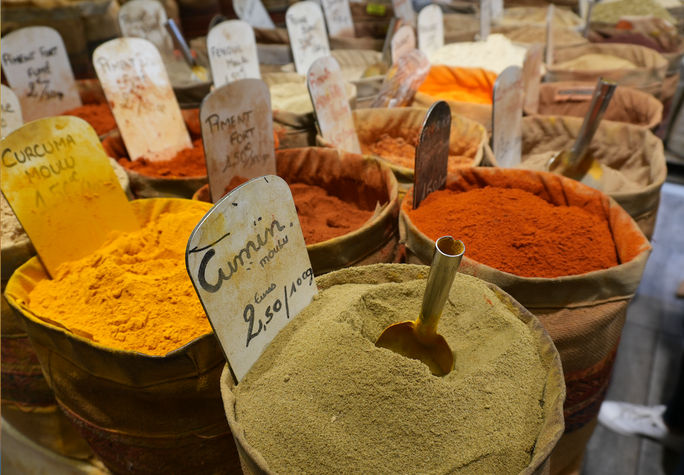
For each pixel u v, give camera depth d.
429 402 0.61
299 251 0.73
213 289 0.59
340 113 1.45
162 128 1.48
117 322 0.80
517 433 0.61
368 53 2.43
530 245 0.98
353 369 0.64
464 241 0.99
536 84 1.77
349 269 0.82
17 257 0.93
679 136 2.38
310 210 1.27
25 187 0.87
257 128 1.11
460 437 0.59
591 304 0.85
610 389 1.58
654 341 1.71
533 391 0.65
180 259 0.95
